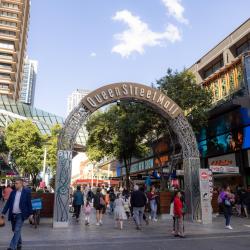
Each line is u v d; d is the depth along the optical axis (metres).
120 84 16.67
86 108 16.05
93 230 13.35
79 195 17.17
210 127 27.16
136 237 11.33
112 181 42.34
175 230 11.68
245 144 22.53
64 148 15.40
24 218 7.88
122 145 28.62
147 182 25.59
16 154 41.72
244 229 13.59
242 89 23.77
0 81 76.19
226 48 27.31
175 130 17.72
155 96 17.31
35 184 44.09
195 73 32.41
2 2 78.38
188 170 17.28
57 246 9.29
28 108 60.19
